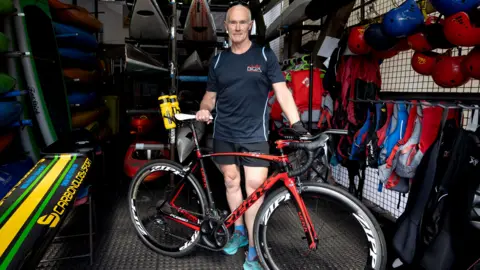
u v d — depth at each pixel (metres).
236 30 1.71
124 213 2.77
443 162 1.62
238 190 2.02
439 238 1.55
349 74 2.52
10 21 2.49
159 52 4.06
